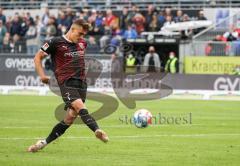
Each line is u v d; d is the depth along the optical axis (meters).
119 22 111.06
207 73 99.75
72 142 41.31
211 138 44.47
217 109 72.44
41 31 111.62
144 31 108.75
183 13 113.00
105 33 109.19
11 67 107.06
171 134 46.94
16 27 113.75
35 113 64.94
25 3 127.69
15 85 105.06
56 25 112.06
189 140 43.25
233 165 32.22
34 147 36.06
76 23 36.00
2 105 75.56
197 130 50.00
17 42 112.19
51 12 123.56
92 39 106.75
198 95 93.88
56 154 35.66
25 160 33.12
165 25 107.50
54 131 36.25
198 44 103.31
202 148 38.88
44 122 55.84
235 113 67.19
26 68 105.94
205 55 102.62
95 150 37.59
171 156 35.28
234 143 41.59
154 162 33.03
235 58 99.31
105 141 34.16
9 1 129.50
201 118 60.91
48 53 35.91
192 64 102.00
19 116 61.59
